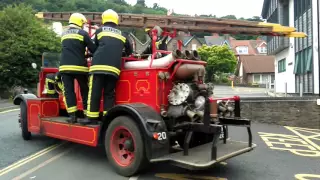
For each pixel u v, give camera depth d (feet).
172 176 16.55
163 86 16.84
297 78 64.28
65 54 19.02
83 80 19.44
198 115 16.20
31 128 23.45
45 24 91.81
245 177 16.58
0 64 76.33
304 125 32.96
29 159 19.76
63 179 16.05
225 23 18.16
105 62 17.49
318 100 32.45
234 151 16.43
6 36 79.61
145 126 15.11
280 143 25.26
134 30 20.75
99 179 16.03
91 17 21.27
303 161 19.86
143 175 16.63
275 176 16.81
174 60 16.58
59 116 23.21
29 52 77.92
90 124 18.29
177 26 18.86
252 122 35.29
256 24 17.83
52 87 23.93
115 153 16.84
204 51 155.12
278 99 36.06
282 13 71.77
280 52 81.41
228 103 18.43
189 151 16.42
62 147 22.93
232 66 158.40
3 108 54.44
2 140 25.21
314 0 51.42
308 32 55.21
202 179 16.16
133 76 17.89
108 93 18.37
